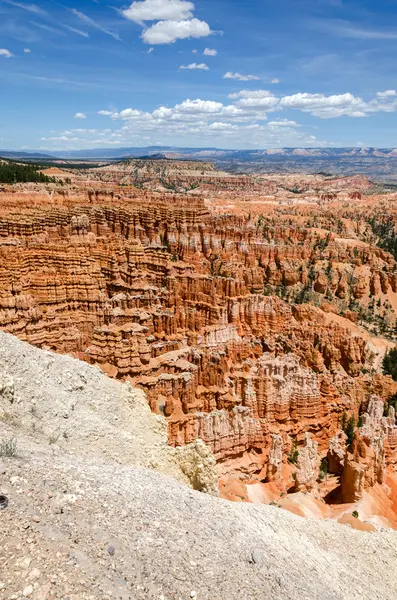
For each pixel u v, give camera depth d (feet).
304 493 150.61
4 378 87.35
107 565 47.96
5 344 106.22
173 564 52.54
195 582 51.55
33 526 48.60
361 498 145.69
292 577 63.82
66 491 57.00
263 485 162.09
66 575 44.42
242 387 195.42
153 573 49.80
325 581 69.97
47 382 103.45
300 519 95.40
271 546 69.62
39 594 41.42
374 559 93.25
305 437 176.76
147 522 57.98
